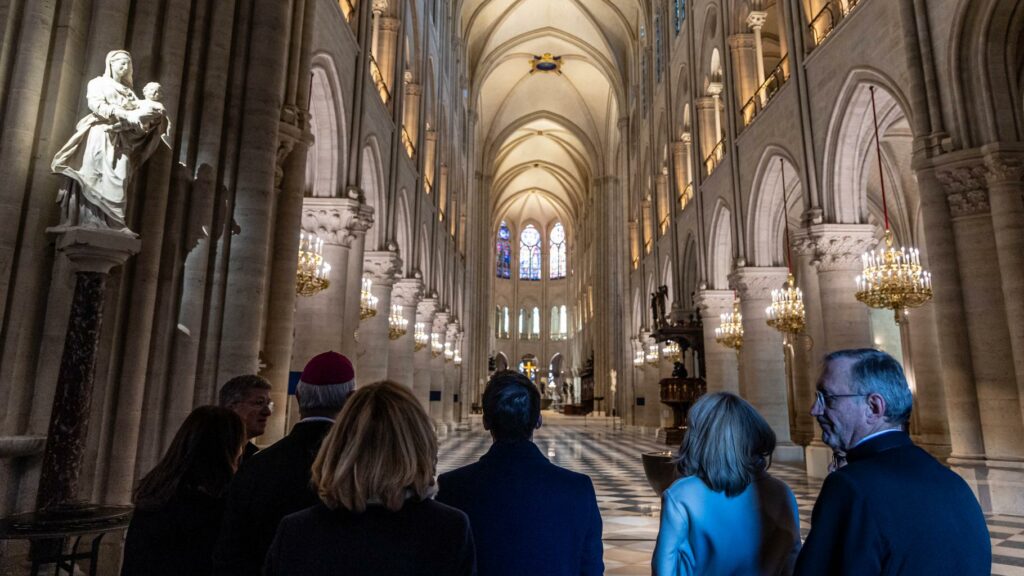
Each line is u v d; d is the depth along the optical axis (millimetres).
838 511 1698
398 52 16969
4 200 4605
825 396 1980
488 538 2102
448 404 29375
